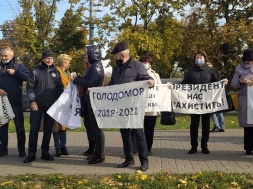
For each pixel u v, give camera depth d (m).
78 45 33.69
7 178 6.83
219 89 8.67
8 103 8.70
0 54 9.90
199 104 8.70
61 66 9.12
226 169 7.16
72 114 7.93
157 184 6.08
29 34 32.88
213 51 28.50
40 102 8.25
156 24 32.00
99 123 7.52
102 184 6.27
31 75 8.20
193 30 29.70
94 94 7.59
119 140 11.52
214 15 29.23
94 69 7.66
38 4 33.19
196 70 8.85
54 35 34.00
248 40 27.19
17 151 9.95
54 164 8.02
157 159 8.30
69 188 6.13
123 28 31.39
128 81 7.42
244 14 29.67
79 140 11.86
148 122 8.70
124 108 7.34
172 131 13.76
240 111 8.30
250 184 6.12
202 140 8.89
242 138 11.47
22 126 9.02
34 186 6.29
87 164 7.96
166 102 8.64
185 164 7.74
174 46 31.75
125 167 7.53
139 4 31.11
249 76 8.09
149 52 30.69
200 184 6.21
